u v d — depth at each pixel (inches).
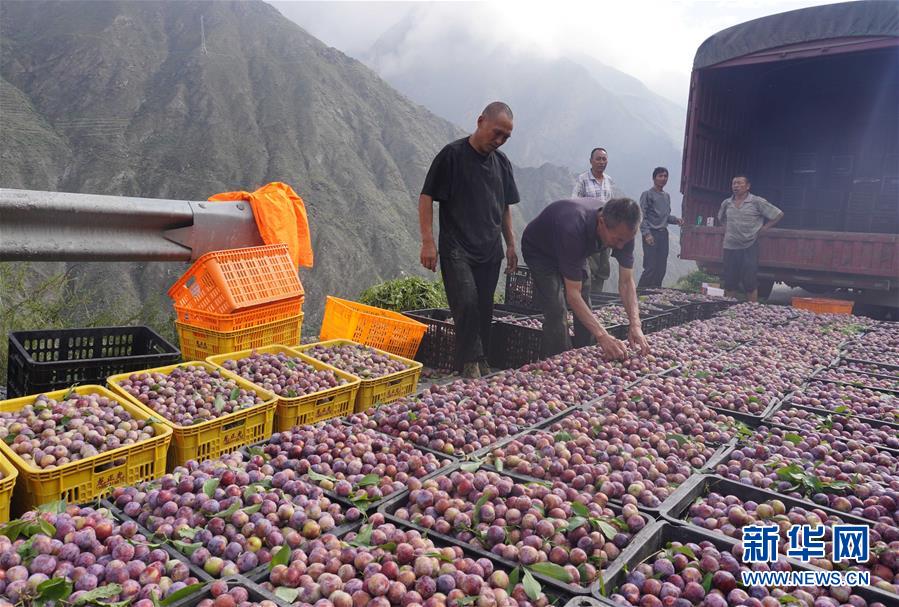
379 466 122.1
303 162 5561.0
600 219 211.0
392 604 82.0
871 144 538.6
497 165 231.5
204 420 147.5
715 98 515.8
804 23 432.1
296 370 188.5
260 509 103.8
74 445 125.1
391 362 210.2
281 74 7007.9
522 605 82.8
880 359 232.8
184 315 212.7
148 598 80.3
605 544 95.9
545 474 120.7
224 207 235.9
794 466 121.5
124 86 6008.9
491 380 187.2
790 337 266.7
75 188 4616.1
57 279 292.4
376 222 5034.5
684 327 279.4
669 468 125.5
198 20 7854.3
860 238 437.4
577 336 268.5
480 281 238.4
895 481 119.5
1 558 85.4
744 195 448.5
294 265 235.1
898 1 399.5
